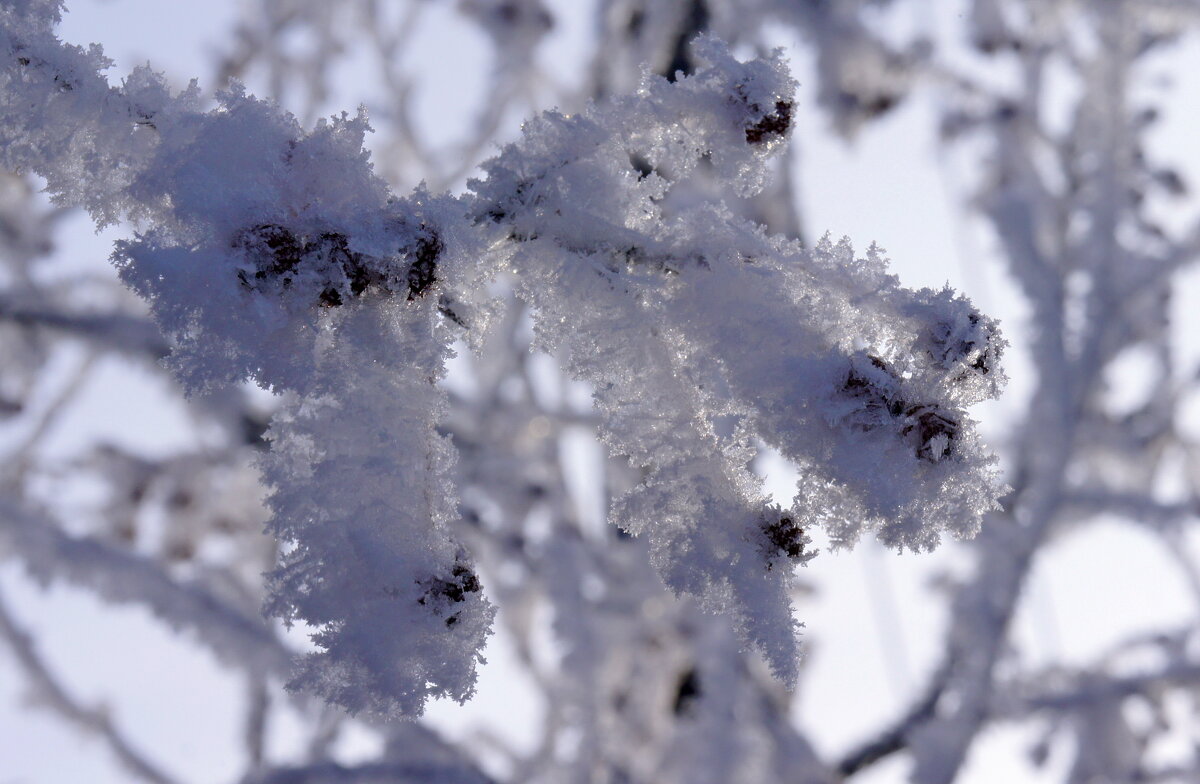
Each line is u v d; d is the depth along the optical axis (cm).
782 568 84
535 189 84
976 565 195
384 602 83
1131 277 200
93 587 143
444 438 84
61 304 164
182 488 172
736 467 85
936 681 188
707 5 160
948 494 83
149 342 160
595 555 188
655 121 84
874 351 84
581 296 84
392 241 82
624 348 84
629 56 176
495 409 196
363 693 83
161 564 146
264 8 178
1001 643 187
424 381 83
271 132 82
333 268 82
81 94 83
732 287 84
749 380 84
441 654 83
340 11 181
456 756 157
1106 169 200
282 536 83
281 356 82
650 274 84
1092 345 198
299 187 82
